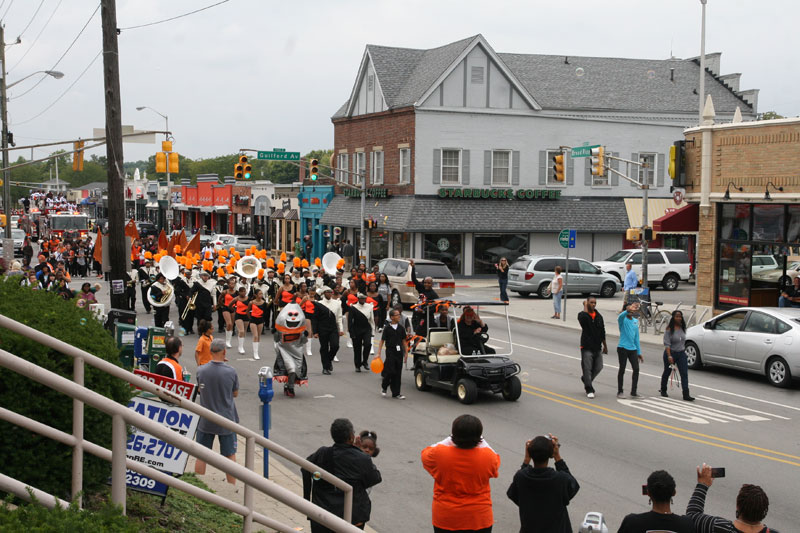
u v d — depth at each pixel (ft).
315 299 73.15
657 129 156.46
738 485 35.50
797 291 76.43
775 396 55.16
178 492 27.35
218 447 39.96
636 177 156.15
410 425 46.01
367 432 26.18
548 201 151.53
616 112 154.81
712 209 82.69
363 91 163.73
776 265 82.38
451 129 146.10
